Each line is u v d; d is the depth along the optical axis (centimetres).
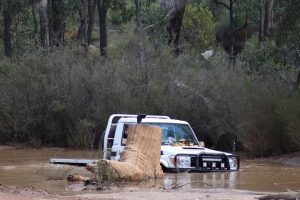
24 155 4134
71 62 5072
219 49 7431
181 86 4725
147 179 2506
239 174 2752
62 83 4944
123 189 2230
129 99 4706
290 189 2247
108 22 8494
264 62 4356
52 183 2520
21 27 8169
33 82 4984
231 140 4325
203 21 8350
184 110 4594
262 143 3956
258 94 4050
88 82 4856
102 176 2445
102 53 5850
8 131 5044
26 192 2084
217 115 4469
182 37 8231
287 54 4231
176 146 2766
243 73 4694
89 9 6925
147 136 2591
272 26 5872
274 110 3909
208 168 2709
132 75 4800
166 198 1922
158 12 6631
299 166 3262
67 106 4834
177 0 6162
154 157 2575
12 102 5041
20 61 5238
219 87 4566
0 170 3061
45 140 4984
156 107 4622
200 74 4794
